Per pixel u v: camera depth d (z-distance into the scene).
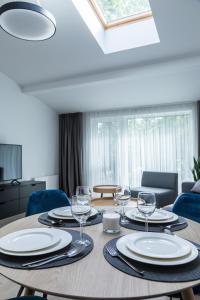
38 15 1.92
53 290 0.69
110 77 3.90
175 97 4.64
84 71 4.03
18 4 1.82
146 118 5.22
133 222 1.31
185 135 4.88
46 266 0.82
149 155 5.18
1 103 4.24
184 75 3.81
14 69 4.09
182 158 4.89
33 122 5.04
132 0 3.08
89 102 5.15
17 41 3.30
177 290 0.68
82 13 2.90
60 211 1.46
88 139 5.69
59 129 5.87
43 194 1.86
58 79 4.36
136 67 3.70
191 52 3.27
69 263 0.84
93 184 5.61
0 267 0.81
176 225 1.25
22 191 4.11
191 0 2.43
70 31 3.11
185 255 0.84
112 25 3.40
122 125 5.41
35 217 1.43
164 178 4.47
